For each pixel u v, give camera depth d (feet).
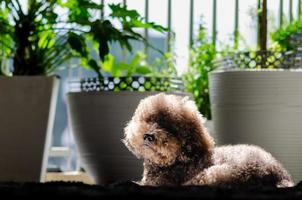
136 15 9.57
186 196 5.32
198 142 6.60
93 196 5.45
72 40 9.28
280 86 8.77
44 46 9.86
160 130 6.46
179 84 9.62
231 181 6.55
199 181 6.55
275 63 9.25
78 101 9.39
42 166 9.11
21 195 5.54
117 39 9.25
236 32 11.31
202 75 10.87
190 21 11.56
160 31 9.77
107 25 9.29
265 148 8.82
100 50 9.18
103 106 9.16
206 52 11.01
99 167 9.39
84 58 9.84
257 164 6.68
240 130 8.94
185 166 6.64
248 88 8.85
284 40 9.93
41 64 9.59
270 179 6.68
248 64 9.37
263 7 9.43
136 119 6.74
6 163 9.04
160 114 6.60
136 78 9.34
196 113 6.72
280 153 8.80
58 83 9.41
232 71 8.96
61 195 5.49
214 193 5.42
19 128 9.04
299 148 8.81
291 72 8.76
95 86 9.52
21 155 9.04
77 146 9.71
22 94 9.04
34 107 9.05
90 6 9.61
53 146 12.38
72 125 9.67
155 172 6.77
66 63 12.01
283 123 8.79
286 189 6.01
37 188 5.84
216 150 6.90
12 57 9.74
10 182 6.79
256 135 8.85
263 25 9.46
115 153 9.18
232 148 6.95
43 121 9.05
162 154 6.50
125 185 6.51
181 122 6.57
